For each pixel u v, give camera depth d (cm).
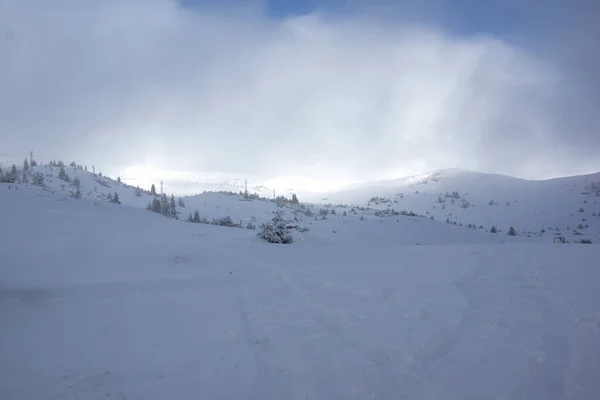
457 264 1294
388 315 771
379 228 7700
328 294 963
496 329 663
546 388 464
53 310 818
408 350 604
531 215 16412
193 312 832
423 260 1438
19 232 1727
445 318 736
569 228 13125
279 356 610
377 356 596
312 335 694
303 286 1053
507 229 14350
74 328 723
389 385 503
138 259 1386
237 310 850
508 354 564
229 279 1170
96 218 2472
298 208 11744
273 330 721
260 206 11562
